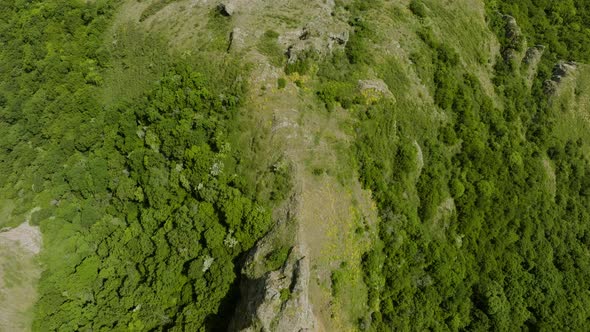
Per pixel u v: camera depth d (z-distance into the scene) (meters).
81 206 63.28
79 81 66.81
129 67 66.12
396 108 59.09
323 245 50.16
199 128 55.31
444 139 62.38
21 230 63.28
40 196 64.88
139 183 58.50
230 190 52.09
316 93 56.47
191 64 60.31
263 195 52.09
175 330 50.78
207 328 50.03
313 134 54.22
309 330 44.75
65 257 61.53
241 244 51.56
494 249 60.56
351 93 57.03
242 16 62.91
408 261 54.72
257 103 55.28
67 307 57.94
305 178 51.94
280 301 44.78
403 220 54.84
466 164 61.97
